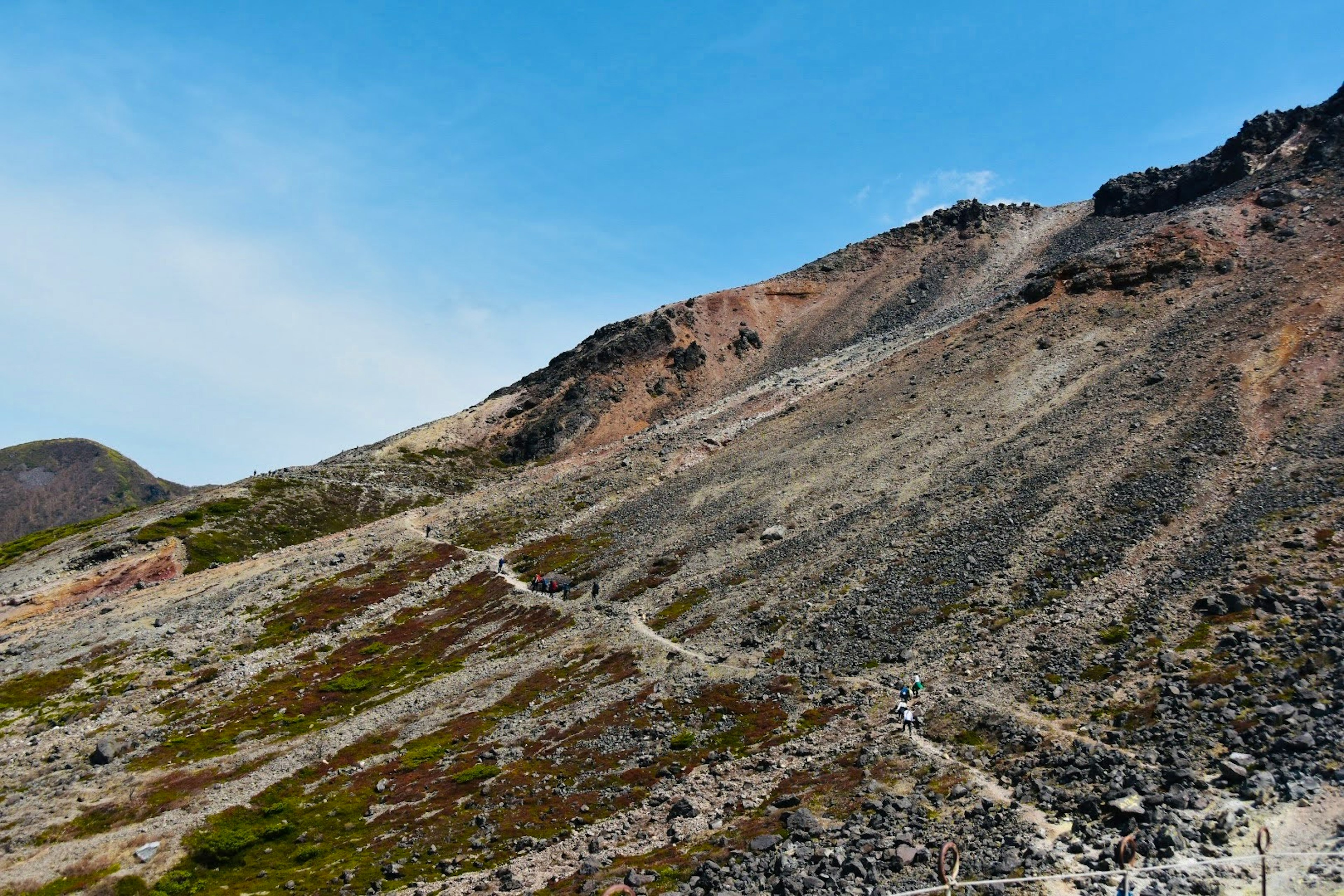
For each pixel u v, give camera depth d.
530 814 48.78
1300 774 30.81
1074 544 64.12
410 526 133.38
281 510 161.88
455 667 82.12
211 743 73.00
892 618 64.00
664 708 59.56
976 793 36.66
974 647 55.12
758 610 74.12
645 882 35.00
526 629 87.50
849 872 31.42
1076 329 113.69
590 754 55.41
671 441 146.75
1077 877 27.22
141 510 174.12
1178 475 68.19
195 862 52.44
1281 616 44.50
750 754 49.53
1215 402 78.19
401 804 55.12
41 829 59.31
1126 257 123.00
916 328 174.25
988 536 71.50
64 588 126.62
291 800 59.62
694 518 106.31
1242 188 140.12
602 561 101.50
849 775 41.94
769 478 110.19
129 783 65.75
